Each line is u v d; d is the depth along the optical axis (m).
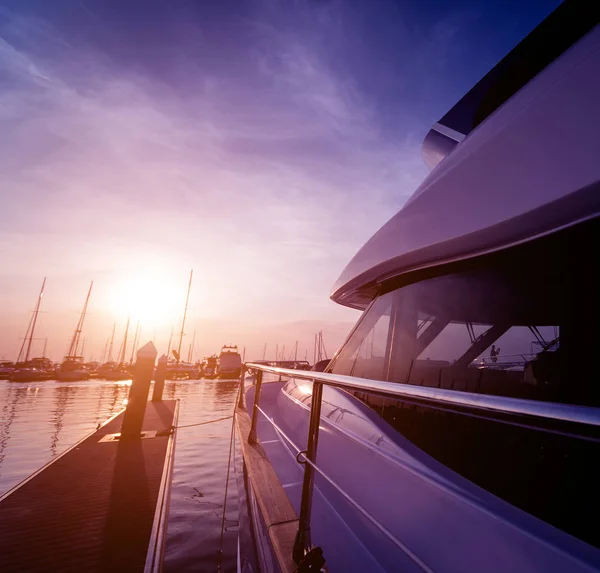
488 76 2.14
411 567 1.33
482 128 1.64
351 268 2.39
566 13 1.65
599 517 0.87
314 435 1.46
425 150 2.82
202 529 5.88
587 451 0.94
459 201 1.46
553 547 0.90
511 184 1.24
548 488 1.00
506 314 1.39
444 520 1.25
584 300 1.16
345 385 1.17
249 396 5.71
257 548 1.86
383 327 2.08
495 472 1.16
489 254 1.48
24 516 5.80
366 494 1.72
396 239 1.83
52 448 11.59
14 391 29.06
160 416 15.08
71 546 4.94
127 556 4.74
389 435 1.70
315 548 1.13
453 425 1.38
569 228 1.17
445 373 1.56
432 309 1.73
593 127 1.04
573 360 1.15
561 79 1.19
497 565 1.02
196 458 9.84
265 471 2.17
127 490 6.94
